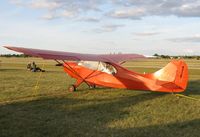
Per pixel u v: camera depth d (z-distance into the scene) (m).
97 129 8.02
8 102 11.80
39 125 8.34
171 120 9.16
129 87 13.83
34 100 12.33
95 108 10.90
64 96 13.47
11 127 8.08
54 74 26.06
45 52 12.30
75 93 14.36
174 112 10.32
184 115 9.88
